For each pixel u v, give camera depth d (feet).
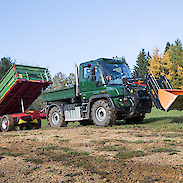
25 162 18.10
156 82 30.42
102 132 27.37
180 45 116.57
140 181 13.19
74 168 16.03
